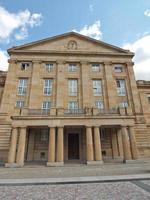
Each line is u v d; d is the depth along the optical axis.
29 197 6.85
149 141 27.64
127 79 30.03
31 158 23.14
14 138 18.98
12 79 27.81
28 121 19.72
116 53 31.16
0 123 24.70
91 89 28.53
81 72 29.25
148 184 8.73
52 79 28.67
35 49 30.62
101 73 29.98
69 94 27.80
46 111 21.17
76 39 31.98
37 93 27.16
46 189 8.16
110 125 20.84
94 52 30.69
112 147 24.34
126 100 28.61
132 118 20.86
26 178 10.73
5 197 6.89
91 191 7.62
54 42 31.48
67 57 30.23
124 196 6.73
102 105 27.72
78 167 16.47
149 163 18.28
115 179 9.73
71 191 7.69
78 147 24.53
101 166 16.73
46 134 24.66
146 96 31.28
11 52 29.61
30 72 28.84
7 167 17.27
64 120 20.02
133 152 19.50
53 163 17.91
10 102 26.34
